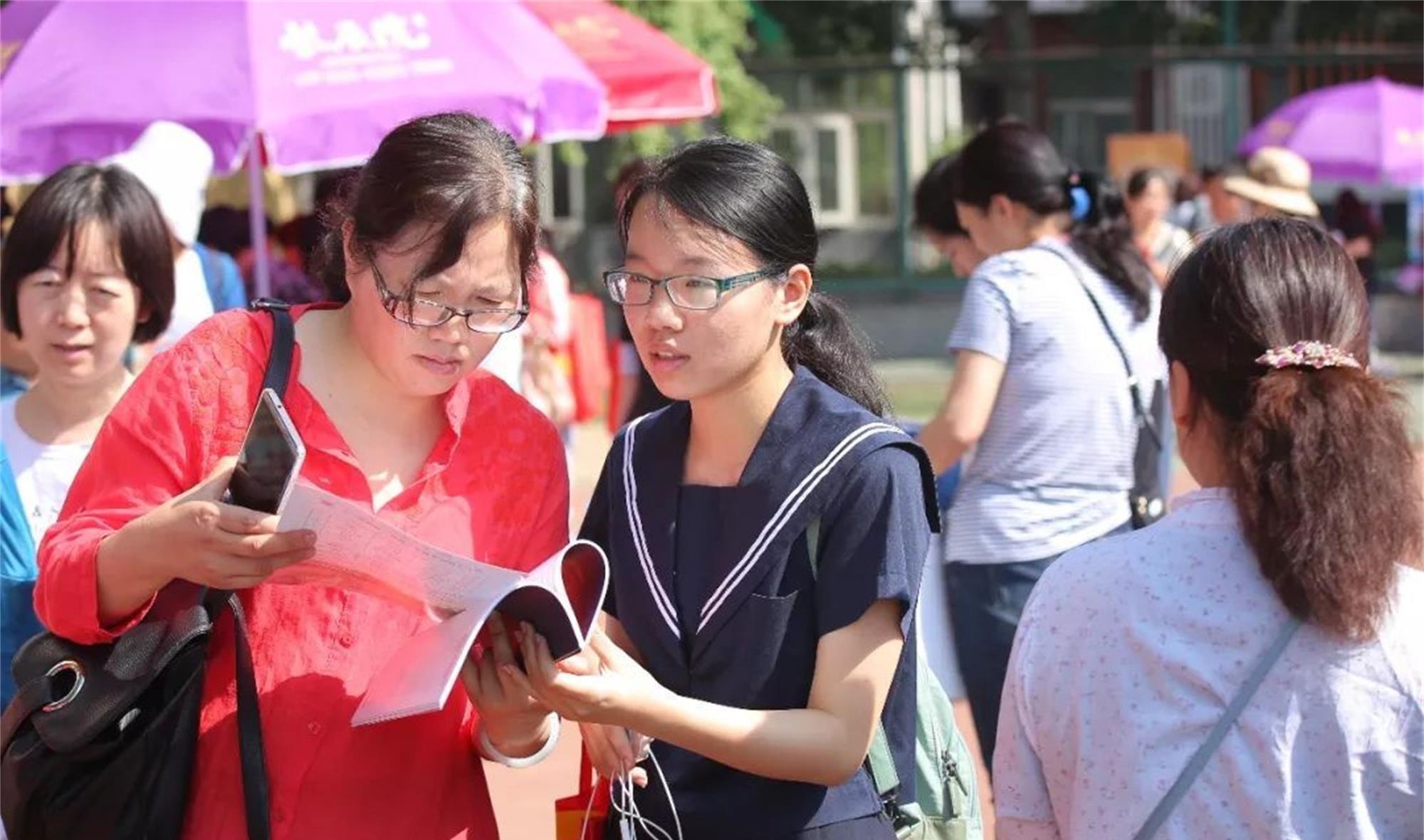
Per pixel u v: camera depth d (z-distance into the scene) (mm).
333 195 2725
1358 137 14750
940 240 4754
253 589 2500
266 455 2172
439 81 5590
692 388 2475
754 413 2551
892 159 21156
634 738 2629
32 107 5324
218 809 2473
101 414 3713
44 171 5348
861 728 2422
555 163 20328
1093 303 4043
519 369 5590
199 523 2197
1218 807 2189
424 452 2619
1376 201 20672
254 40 5355
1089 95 21250
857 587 2422
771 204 2465
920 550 2457
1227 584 2219
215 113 5270
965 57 21219
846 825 2547
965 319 4051
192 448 2482
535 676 2293
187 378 2492
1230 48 20484
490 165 2412
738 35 18453
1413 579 2211
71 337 3584
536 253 2516
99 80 5328
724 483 2580
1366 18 20312
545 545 2682
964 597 4109
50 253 3555
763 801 2541
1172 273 2369
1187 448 2344
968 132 21391
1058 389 3994
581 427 13664
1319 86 20641
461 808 2631
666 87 7676
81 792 2420
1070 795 2320
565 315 7324
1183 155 17016
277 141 5297
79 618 2389
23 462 3652
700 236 2428
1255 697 2184
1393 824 2193
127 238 3611
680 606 2572
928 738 2922
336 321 2609
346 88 5434
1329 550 2117
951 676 4281
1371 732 2168
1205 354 2264
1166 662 2215
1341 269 2281
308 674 2490
